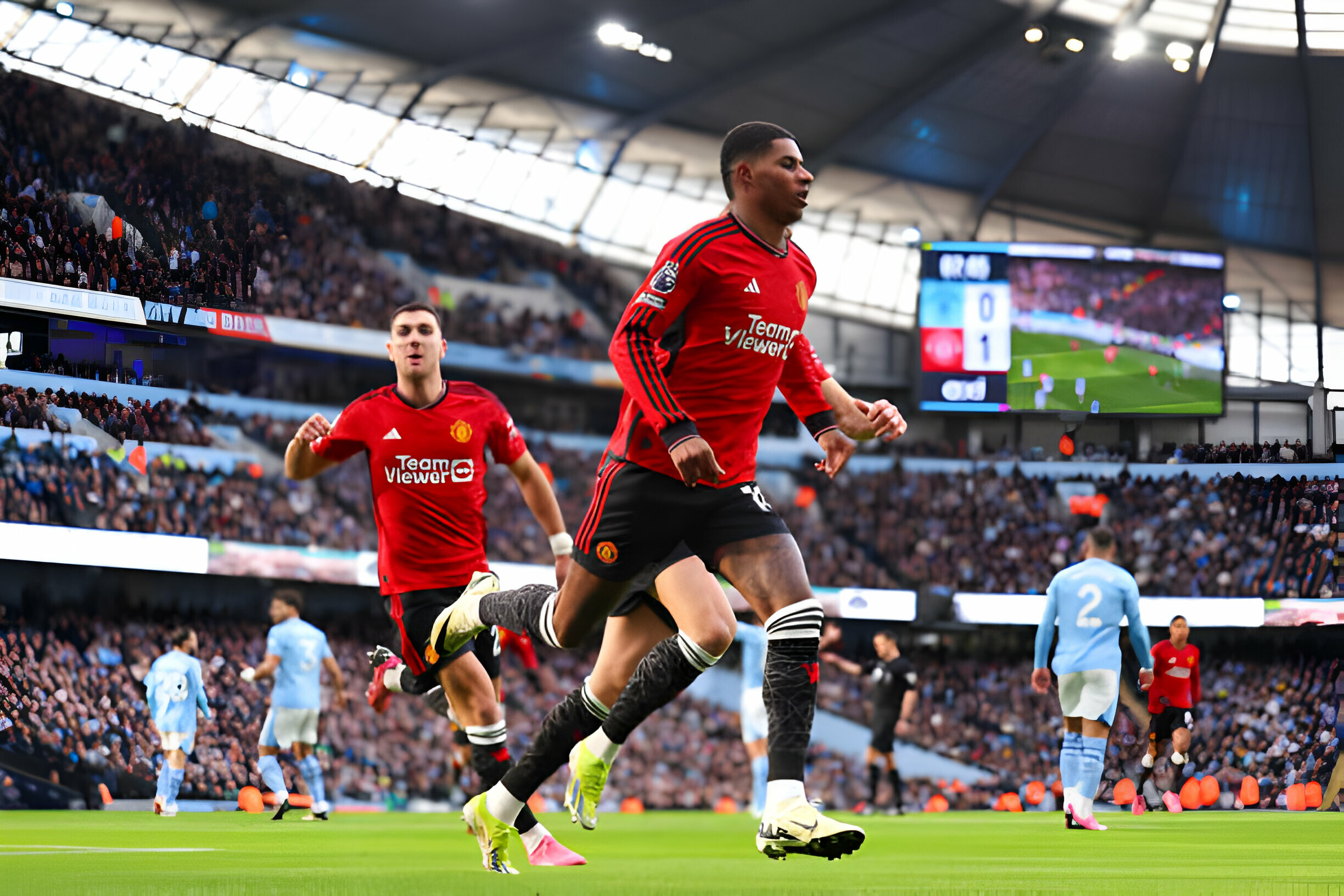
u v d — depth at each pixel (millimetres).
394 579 6453
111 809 19016
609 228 37500
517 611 4777
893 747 17203
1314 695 29047
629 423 4250
